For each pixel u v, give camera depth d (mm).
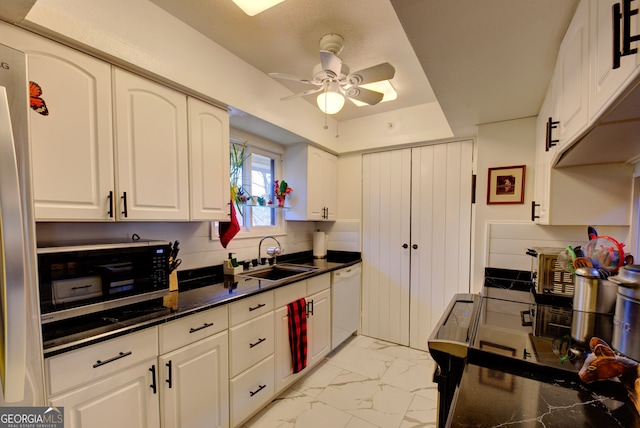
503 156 2279
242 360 1743
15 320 749
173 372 1374
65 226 1448
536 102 1880
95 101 1289
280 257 2965
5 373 743
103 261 1272
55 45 1166
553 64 1398
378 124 3072
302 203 2902
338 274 2799
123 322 1248
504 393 779
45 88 1138
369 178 3229
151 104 1510
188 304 1506
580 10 976
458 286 2766
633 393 716
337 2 1483
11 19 1030
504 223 2244
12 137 745
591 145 1177
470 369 925
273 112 2322
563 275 1710
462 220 2756
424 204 2932
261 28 1695
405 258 3023
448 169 2822
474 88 1675
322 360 2664
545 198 1802
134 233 1736
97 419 1113
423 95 2609
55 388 1008
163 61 1529
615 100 701
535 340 1092
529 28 1135
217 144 1880
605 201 1616
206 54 1765
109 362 1146
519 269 2199
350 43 1827
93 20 1257
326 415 1913
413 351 2877
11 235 744
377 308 3176
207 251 2203
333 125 3232
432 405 2018
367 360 2676
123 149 1391
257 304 1855
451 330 1231
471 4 1002
